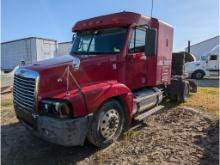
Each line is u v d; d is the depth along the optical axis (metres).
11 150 4.32
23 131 5.27
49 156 4.07
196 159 3.79
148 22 5.50
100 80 4.47
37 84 3.76
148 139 4.60
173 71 8.69
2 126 5.67
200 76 19.38
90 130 3.92
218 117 5.97
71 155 4.07
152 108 6.02
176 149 4.15
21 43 24.58
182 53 8.62
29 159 3.98
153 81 5.90
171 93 7.74
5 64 26.86
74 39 5.66
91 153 4.10
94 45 5.19
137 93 5.53
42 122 3.66
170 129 5.14
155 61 5.89
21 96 4.16
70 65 4.07
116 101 4.35
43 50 23.73
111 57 4.65
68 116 3.60
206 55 19.69
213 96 9.11
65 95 3.69
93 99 3.85
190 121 5.68
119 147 4.27
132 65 5.10
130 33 4.92
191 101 8.05
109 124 4.21
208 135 4.76
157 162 3.73
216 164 3.63
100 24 5.13
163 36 6.18
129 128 5.14
